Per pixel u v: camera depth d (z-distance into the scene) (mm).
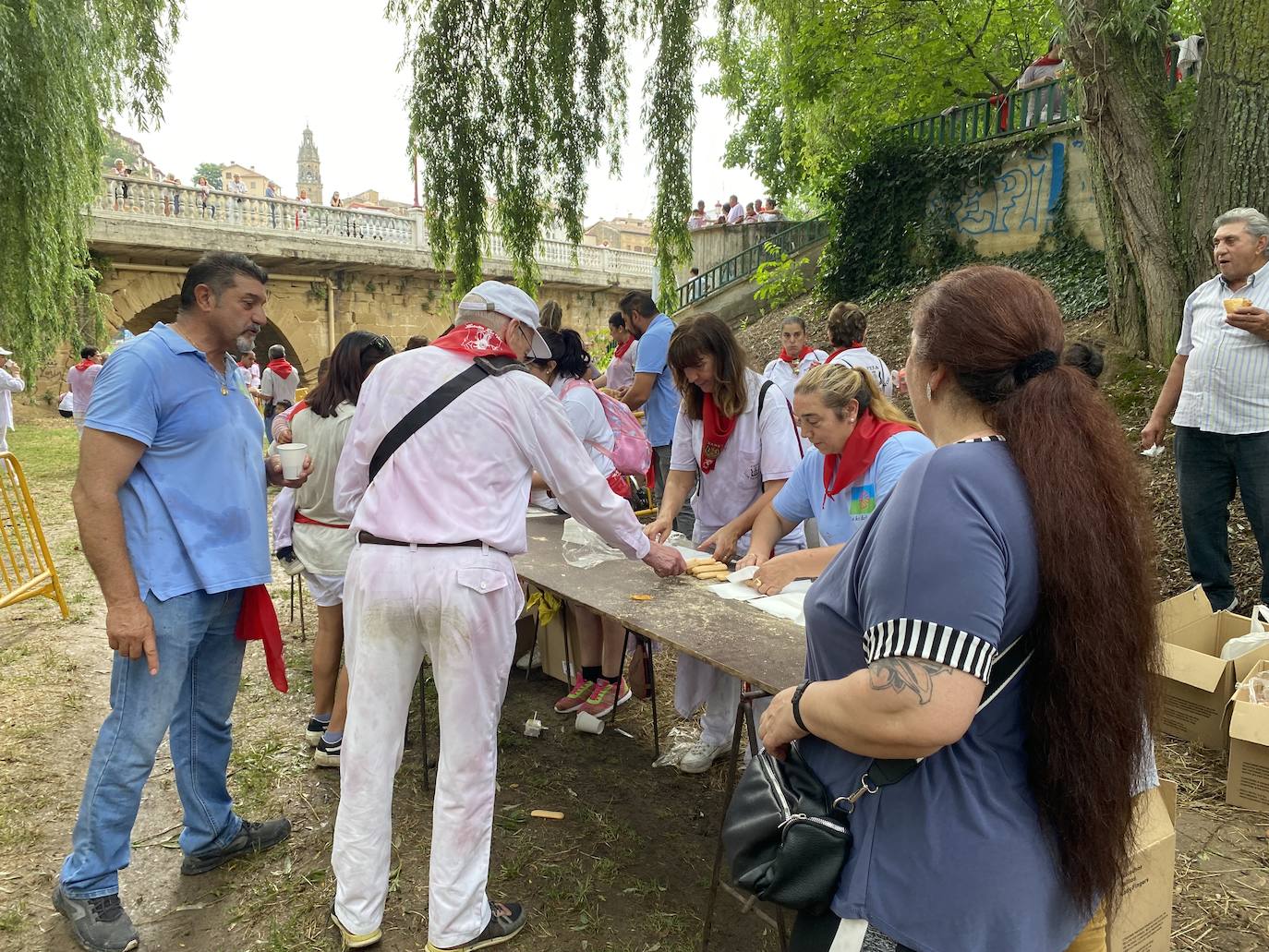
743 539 3416
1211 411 3725
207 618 2404
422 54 8195
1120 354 6656
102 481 2141
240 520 2434
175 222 15984
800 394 2539
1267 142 4984
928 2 13328
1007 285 1183
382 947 2332
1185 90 5770
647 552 2539
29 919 2453
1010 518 1082
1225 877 2520
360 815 2227
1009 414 1135
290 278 18500
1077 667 1061
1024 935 1099
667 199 8492
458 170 8336
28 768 3305
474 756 2146
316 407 3234
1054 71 10453
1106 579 1061
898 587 1093
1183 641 3488
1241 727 2830
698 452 3414
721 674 3250
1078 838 1114
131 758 2297
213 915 2490
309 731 3488
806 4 9117
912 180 11555
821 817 1229
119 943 2301
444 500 2084
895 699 1063
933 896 1126
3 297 10016
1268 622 3463
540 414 2189
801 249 14766
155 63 8180
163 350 2246
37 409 16203
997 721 1144
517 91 8273
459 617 2045
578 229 8586
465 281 8641
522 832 2918
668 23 8172
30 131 9609
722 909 2500
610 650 3701
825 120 14711
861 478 2527
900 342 9945
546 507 4312
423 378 2115
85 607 5332
